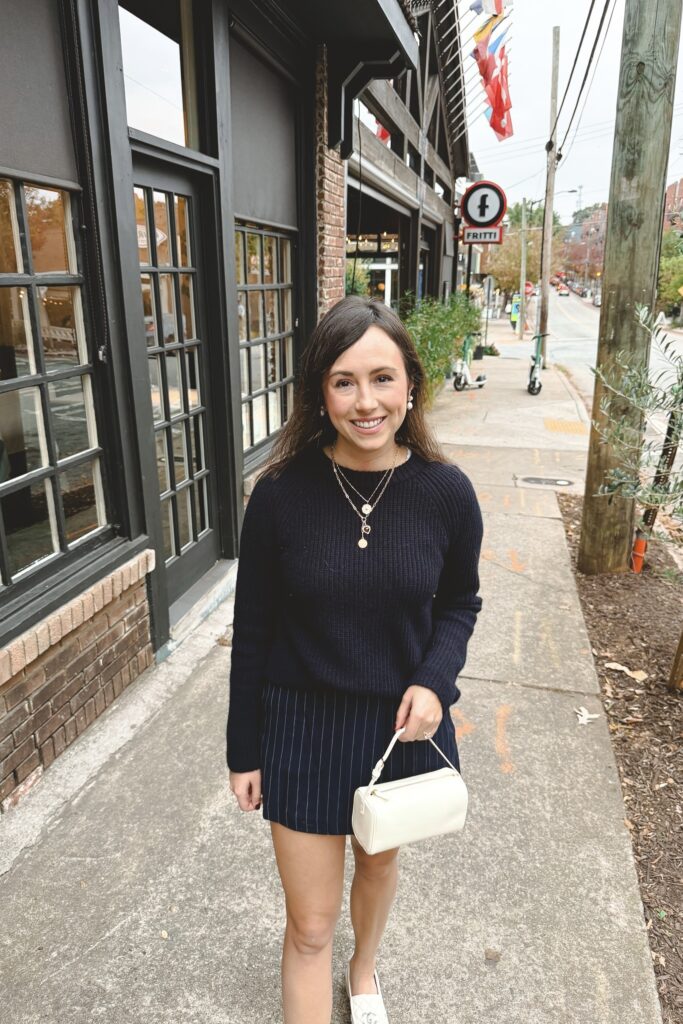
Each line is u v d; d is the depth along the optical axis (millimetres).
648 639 3805
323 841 1475
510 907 2166
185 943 2035
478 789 2676
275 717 1509
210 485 4340
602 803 2609
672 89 3873
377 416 1348
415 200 10656
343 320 1344
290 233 5492
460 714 3156
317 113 5406
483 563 4941
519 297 38594
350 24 4895
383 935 2070
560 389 13977
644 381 3508
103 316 2906
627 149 3975
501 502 6355
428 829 1370
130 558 3172
